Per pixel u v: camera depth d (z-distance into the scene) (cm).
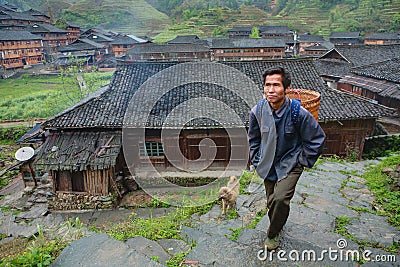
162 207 1048
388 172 603
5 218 1127
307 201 455
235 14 9369
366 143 1360
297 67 1489
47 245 341
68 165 1085
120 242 309
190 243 354
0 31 4781
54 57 5559
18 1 11069
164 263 305
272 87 245
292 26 8006
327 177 582
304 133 250
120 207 1116
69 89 3136
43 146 1167
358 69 1912
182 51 4497
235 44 4491
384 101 1720
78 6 11088
